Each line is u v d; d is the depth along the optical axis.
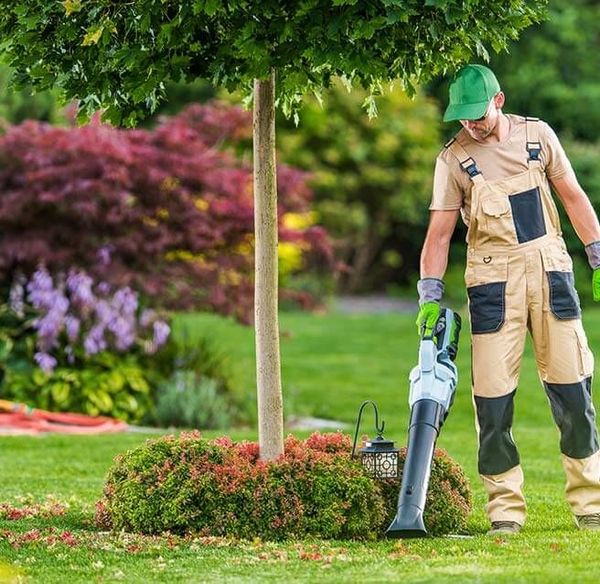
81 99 9.97
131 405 18.58
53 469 13.82
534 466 14.12
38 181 17.55
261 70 8.91
